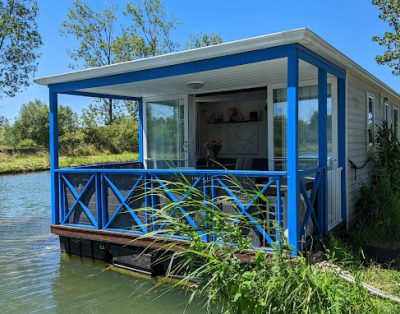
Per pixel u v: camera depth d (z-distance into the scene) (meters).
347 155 5.68
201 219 3.00
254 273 2.69
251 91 7.08
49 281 4.80
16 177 17.38
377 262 4.40
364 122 6.70
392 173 6.64
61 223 5.75
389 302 2.83
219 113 8.38
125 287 4.55
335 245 4.09
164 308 3.97
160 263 4.82
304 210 4.35
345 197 5.59
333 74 5.05
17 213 9.37
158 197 4.77
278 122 6.15
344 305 2.52
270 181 3.99
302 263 2.83
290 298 2.54
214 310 3.52
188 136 7.13
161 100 7.45
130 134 25.84
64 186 5.73
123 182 5.07
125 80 5.10
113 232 5.12
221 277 2.66
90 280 4.80
